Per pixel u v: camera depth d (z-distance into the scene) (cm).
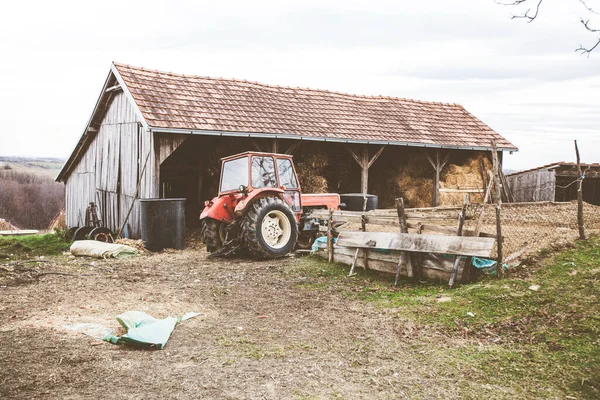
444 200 1525
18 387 332
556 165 1620
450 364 393
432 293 582
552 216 1012
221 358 397
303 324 493
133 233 1177
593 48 362
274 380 358
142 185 1141
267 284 662
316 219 950
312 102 1494
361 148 1475
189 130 1105
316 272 724
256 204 841
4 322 468
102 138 1424
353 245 733
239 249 882
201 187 1391
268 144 1288
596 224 901
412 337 454
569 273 559
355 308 550
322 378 364
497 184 598
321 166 1395
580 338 427
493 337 449
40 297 569
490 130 1709
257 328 477
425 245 636
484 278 597
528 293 522
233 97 1335
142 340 414
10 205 4756
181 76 1325
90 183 1525
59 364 372
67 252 988
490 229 827
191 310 533
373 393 343
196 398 327
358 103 1602
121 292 602
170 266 789
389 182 1553
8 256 916
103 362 380
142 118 1074
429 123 1633
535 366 389
